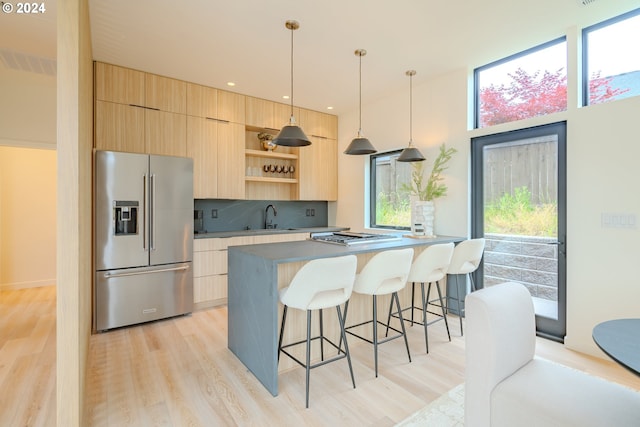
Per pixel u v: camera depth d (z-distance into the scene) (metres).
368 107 4.84
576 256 2.78
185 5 2.47
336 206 5.46
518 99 3.30
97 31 2.83
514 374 1.50
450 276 3.64
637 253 2.45
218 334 3.11
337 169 5.42
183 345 2.86
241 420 1.85
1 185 4.66
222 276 3.97
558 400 1.30
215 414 1.90
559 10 2.54
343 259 2.03
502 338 1.46
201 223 4.40
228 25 2.74
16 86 3.93
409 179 4.37
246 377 2.32
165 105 3.80
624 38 2.63
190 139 3.97
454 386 2.21
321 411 1.94
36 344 2.89
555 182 2.98
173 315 3.52
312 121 5.11
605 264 2.61
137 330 3.22
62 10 1.50
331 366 2.50
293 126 2.97
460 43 3.06
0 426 1.81
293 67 3.57
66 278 1.51
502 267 3.38
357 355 2.68
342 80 3.94
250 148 4.84
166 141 3.81
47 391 2.15
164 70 3.64
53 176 5.03
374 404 2.01
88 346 2.58
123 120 3.54
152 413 1.91
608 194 2.59
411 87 4.16
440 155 3.80
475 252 3.05
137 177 3.29
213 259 3.91
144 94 3.67
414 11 2.55
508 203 3.32
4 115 3.86
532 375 1.49
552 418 1.23
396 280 2.52
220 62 3.45
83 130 1.92
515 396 1.35
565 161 2.89
